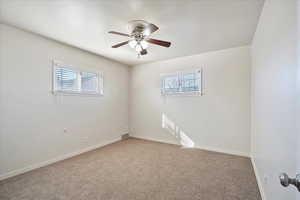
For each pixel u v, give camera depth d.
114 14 1.87
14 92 2.19
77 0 1.60
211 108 3.29
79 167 2.47
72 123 3.01
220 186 1.92
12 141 2.17
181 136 3.71
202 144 3.42
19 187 1.90
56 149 2.72
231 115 3.08
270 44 1.39
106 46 2.96
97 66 3.56
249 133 2.90
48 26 2.17
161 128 4.03
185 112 3.64
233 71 3.04
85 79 3.33
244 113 2.95
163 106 3.98
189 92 3.56
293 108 0.85
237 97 3.01
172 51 3.25
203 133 3.40
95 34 2.43
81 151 3.17
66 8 1.74
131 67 4.56
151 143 3.88
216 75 3.23
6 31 2.11
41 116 2.51
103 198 1.70
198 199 1.68
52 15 1.89
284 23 1.01
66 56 2.88
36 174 2.23
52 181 2.04
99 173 2.27
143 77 4.34
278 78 1.15
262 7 1.71
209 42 2.77
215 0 1.61
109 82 3.91
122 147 3.55
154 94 4.14
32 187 1.90
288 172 0.93
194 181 2.04
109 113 3.92
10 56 2.15
